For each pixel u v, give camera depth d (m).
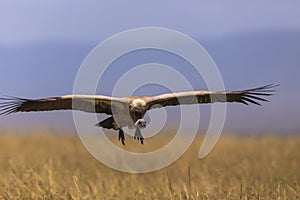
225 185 19.23
